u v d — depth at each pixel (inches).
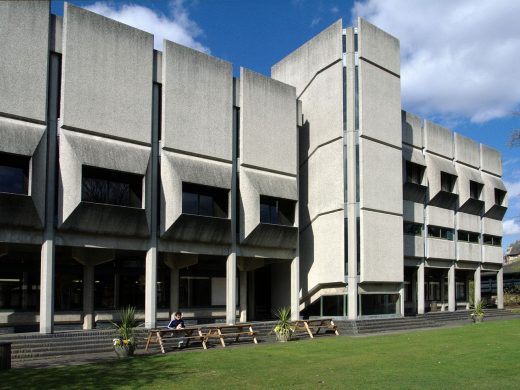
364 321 1175.0
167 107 995.3
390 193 1311.5
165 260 1136.8
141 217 927.0
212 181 1034.1
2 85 795.4
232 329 1023.6
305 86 1397.6
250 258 1244.5
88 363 651.5
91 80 892.0
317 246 1305.4
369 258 1229.7
